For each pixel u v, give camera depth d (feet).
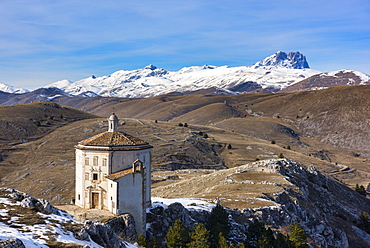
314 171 422.82
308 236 244.22
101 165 180.55
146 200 194.08
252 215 233.76
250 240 198.29
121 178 169.99
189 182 383.04
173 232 170.09
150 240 174.40
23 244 96.78
